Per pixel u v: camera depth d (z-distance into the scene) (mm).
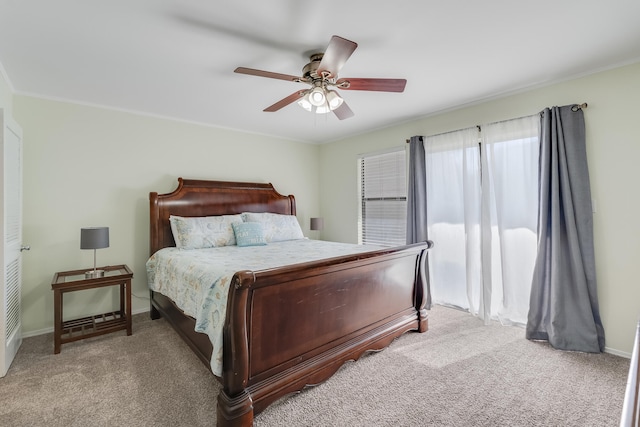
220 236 3506
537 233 2762
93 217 3188
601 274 2479
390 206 4203
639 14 1769
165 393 1930
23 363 2299
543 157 2668
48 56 2191
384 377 2109
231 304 1579
